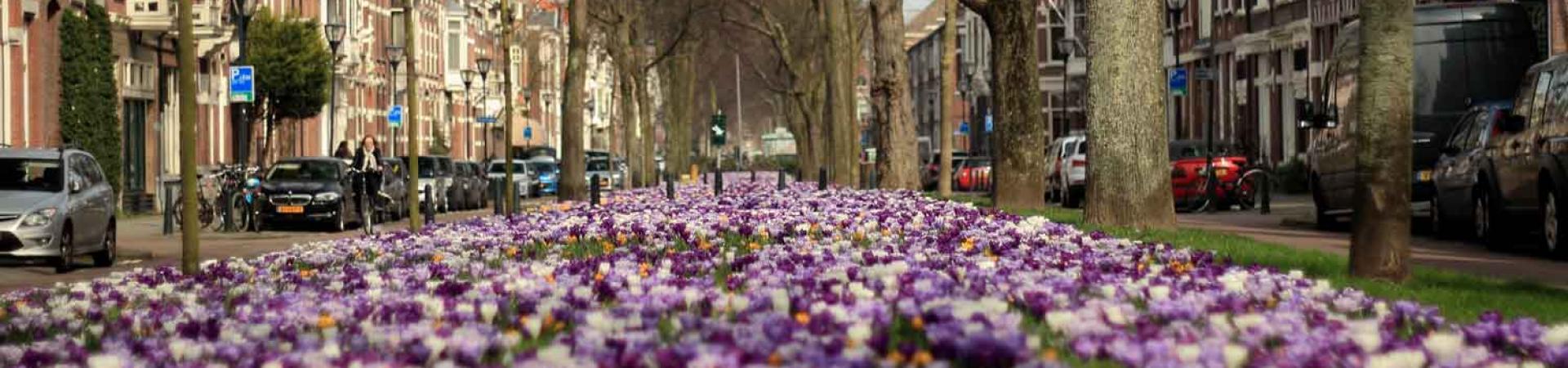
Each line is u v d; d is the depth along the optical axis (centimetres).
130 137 4441
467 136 9788
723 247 1720
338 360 777
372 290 1175
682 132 8569
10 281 2053
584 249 1814
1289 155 5641
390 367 756
